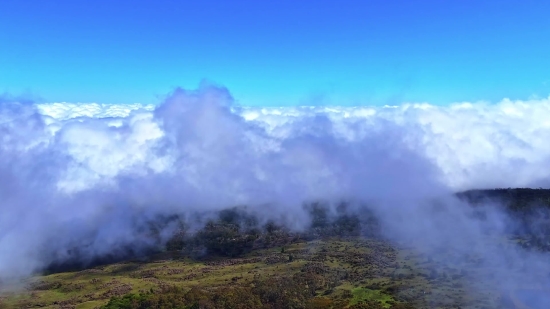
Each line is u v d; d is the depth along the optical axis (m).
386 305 144.12
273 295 155.00
